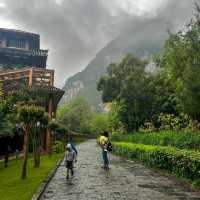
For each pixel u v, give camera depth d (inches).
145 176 741.3
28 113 665.0
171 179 691.4
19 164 933.2
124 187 574.2
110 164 1057.5
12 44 2034.9
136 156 1200.2
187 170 661.9
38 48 2098.9
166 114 1537.9
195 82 728.3
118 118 1930.4
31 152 1416.1
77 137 4116.6
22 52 1918.1
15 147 1270.9
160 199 469.7
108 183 620.4
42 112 684.1
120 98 1903.3
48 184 601.0
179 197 487.8
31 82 1448.1
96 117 5605.3
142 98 1771.7
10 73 1448.1
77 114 4429.1
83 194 497.7
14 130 973.8
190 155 660.7
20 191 500.1
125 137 1849.2
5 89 1380.4
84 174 765.9
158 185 605.6
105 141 905.5
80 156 1455.5
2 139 1058.1
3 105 843.4
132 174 778.8
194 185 590.6
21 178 646.5
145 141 1346.0
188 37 772.0
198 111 764.0
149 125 1706.4
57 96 1499.8
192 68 736.3
